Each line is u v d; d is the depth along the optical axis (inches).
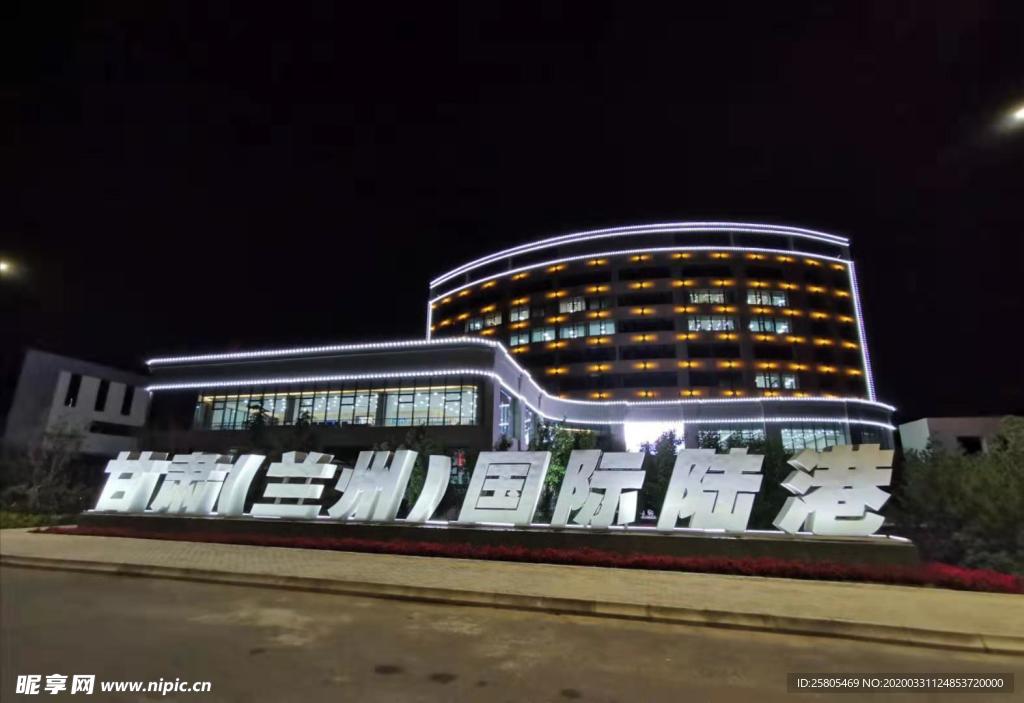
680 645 304.3
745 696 233.5
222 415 1743.4
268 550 601.9
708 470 585.6
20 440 1582.2
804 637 326.0
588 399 2940.5
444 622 343.6
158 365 1828.2
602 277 3166.8
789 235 3262.8
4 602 384.2
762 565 494.6
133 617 343.0
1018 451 595.5
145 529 745.0
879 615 350.9
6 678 238.8
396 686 235.5
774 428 2544.3
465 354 1603.1
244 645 287.7
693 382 2883.9
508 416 1772.9
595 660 275.3
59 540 671.1
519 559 548.4
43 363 1972.2
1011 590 423.8
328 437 1588.3
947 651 302.8
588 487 611.2
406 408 1611.7
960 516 559.2
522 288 3329.2
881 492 531.5
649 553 562.3
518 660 272.8
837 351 3034.0
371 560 544.1
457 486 1032.8
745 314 3002.0
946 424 2140.7
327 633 313.3
